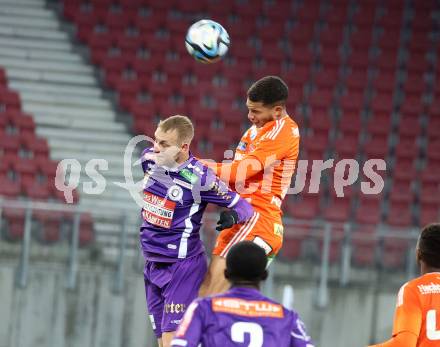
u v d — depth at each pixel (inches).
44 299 1594.5
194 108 2180.1
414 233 1637.6
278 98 701.9
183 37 2367.1
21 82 2192.4
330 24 2423.7
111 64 2276.1
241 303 563.5
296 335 563.2
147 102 2190.0
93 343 1599.4
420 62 2363.4
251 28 2393.0
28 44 2281.0
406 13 2453.2
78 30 2342.5
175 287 699.4
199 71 2294.5
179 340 552.1
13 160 1963.6
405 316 649.6
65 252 1592.0
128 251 1598.2
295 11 2440.9
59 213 1589.6
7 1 2364.7
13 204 1581.0
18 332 1594.5
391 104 2253.9
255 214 703.1
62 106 2154.3
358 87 2288.4
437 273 661.3
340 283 1610.5
